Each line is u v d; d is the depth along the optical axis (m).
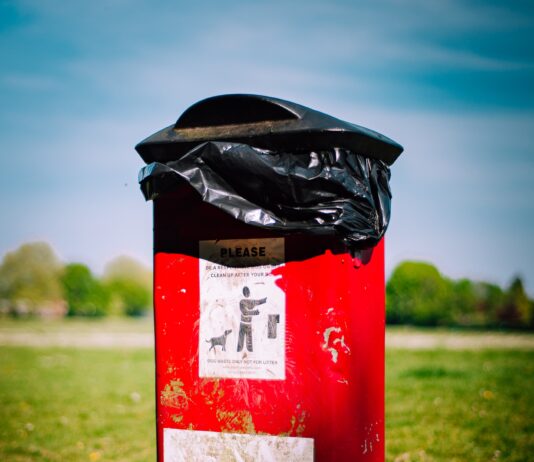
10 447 5.95
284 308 2.70
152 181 2.79
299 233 2.64
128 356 13.64
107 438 6.26
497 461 5.17
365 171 2.83
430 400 7.43
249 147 2.67
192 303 2.82
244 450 2.73
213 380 2.78
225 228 2.78
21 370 11.29
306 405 2.66
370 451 2.94
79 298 42.59
